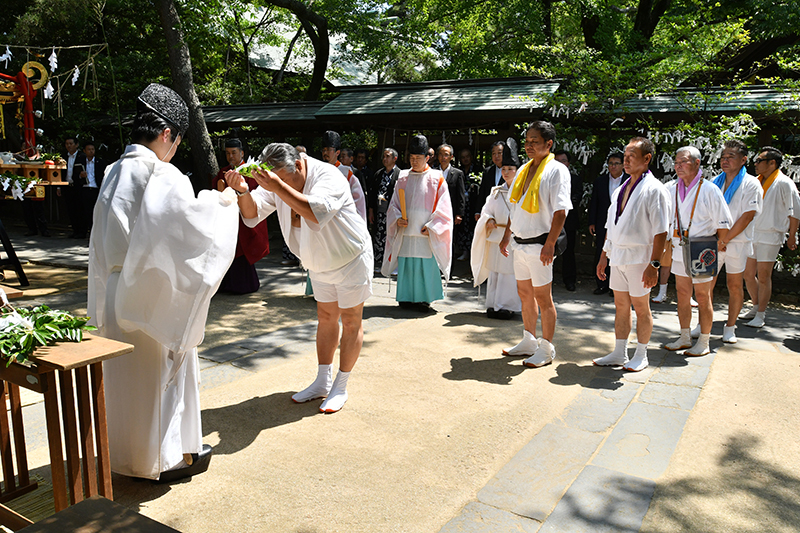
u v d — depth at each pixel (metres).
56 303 6.21
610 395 3.96
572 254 7.83
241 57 21.12
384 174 9.30
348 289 3.60
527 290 4.70
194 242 2.52
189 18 9.86
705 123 8.55
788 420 3.57
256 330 5.47
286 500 2.66
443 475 2.91
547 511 2.59
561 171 4.26
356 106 10.84
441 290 6.42
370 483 2.82
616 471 2.94
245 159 6.70
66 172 11.50
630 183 4.36
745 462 3.05
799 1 10.71
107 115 15.27
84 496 2.20
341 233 3.45
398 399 3.87
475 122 10.71
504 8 14.98
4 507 2.32
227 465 2.98
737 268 5.11
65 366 1.95
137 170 2.54
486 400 3.87
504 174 5.89
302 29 20.50
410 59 21.22
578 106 8.97
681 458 3.08
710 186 4.75
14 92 5.38
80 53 14.73
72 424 2.12
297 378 4.25
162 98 2.65
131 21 15.83
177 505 2.61
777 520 2.54
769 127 8.74
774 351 5.02
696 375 4.35
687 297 4.91
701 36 11.12
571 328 5.80
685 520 2.52
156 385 2.58
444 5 16.53
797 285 7.88
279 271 8.70
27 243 10.85
